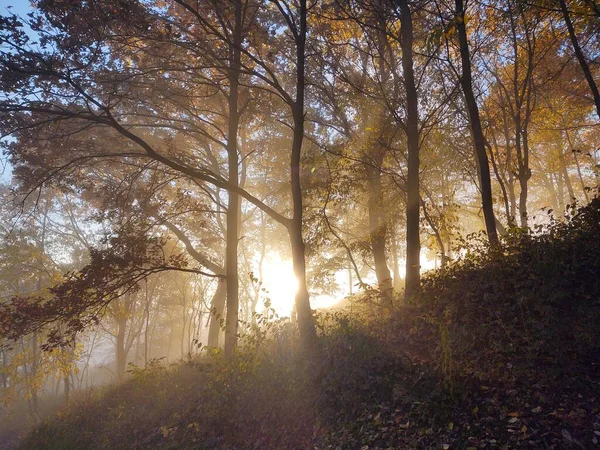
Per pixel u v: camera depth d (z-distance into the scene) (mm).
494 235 11633
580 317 7621
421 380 7797
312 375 9023
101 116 13125
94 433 12523
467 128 18578
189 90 16578
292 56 16438
